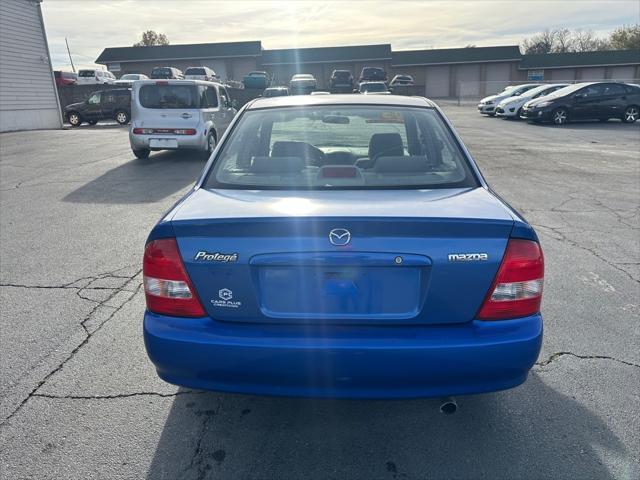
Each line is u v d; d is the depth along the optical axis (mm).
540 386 3018
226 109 13352
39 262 5078
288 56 51969
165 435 2613
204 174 2883
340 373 2154
